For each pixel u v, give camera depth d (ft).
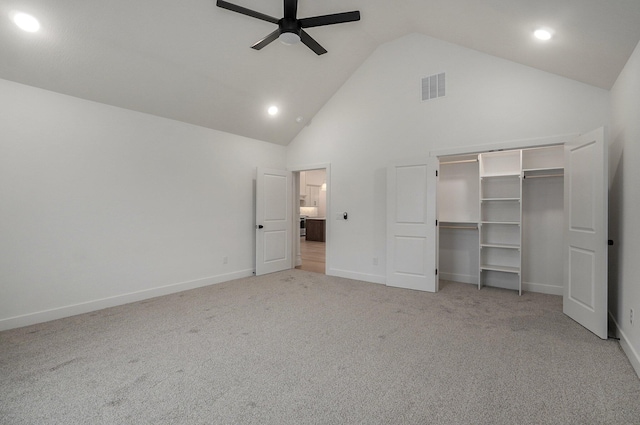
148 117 12.88
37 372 6.97
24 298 9.82
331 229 17.20
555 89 11.38
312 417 5.49
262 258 17.21
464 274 15.52
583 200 9.63
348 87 16.56
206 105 13.83
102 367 7.22
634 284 7.48
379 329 9.52
